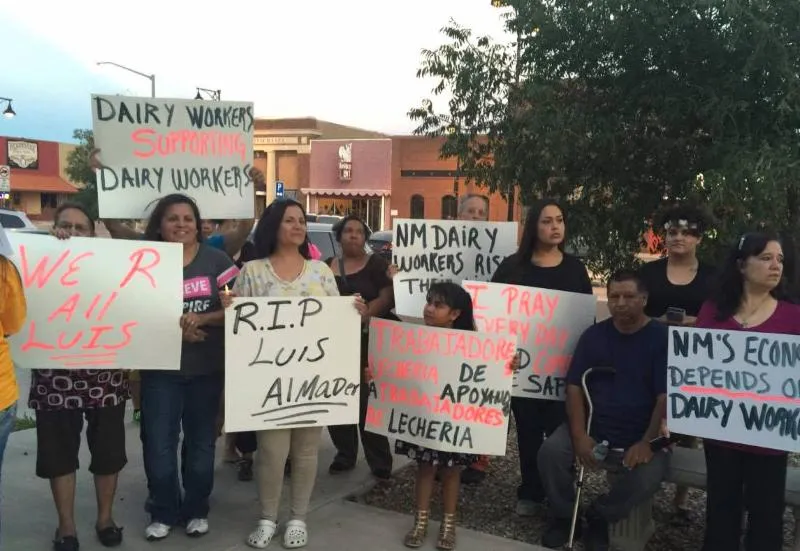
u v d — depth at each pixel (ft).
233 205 14.60
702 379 10.96
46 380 11.51
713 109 17.93
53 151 184.65
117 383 12.00
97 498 12.28
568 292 13.85
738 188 16.97
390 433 12.69
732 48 18.03
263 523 12.40
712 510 11.12
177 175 14.25
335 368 12.38
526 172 21.67
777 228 17.85
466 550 12.35
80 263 11.48
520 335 13.87
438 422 12.26
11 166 175.11
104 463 11.98
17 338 11.28
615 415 12.63
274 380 12.02
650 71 19.52
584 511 13.84
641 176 20.68
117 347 11.60
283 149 131.75
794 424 10.34
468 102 23.08
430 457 12.31
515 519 14.05
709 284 13.01
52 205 185.98
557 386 13.87
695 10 17.90
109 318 11.57
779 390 10.48
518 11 21.57
